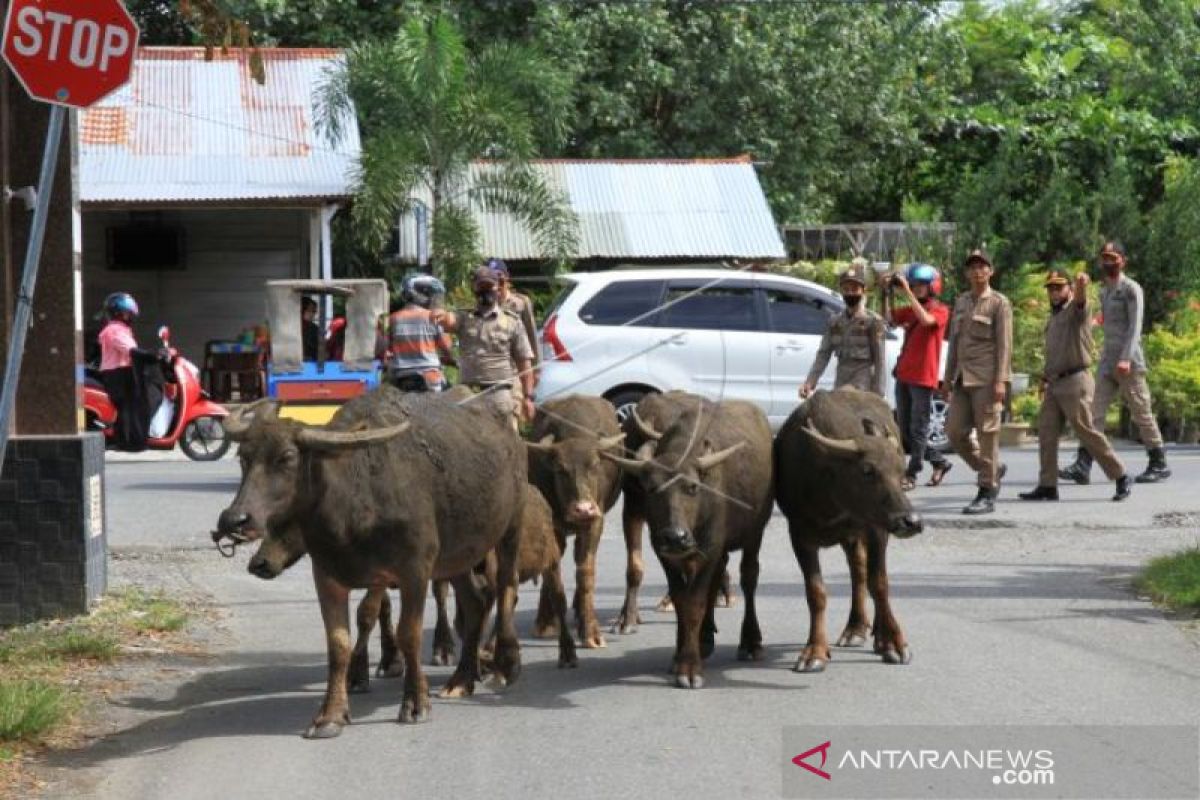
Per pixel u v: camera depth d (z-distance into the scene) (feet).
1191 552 47.91
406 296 56.54
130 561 51.31
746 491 36.96
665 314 72.08
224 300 113.19
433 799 27.86
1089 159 136.56
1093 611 43.55
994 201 111.86
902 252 113.09
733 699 34.71
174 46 124.88
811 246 123.34
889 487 35.24
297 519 31.22
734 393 72.18
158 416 77.71
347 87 99.96
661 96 128.67
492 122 98.53
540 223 100.94
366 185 95.81
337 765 29.96
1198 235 109.60
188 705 34.60
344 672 32.53
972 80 148.15
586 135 125.39
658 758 30.25
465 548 34.42
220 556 52.54
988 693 34.81
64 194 42.16
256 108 106.01
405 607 32.78
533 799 27.78
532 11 120.78
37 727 31.65
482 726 32.76
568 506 38.27
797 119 129.18
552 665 38.60
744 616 39.22
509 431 36.42
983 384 60.08
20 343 31.71
